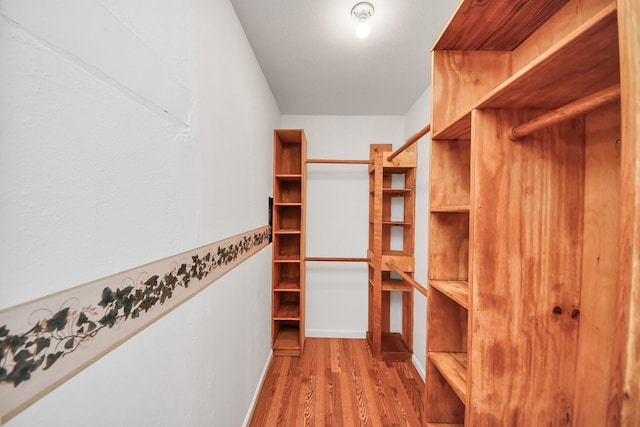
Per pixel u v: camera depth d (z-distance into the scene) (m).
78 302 0.44
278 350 2.20
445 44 0.94
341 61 1.68
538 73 0.54
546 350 0.71
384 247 2.48
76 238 0.44
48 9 0.39
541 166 0.72
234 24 1.22
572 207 0.71
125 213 0.55
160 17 0.66
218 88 1.04
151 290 0.63
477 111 0.72
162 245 0.68
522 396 0.71
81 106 0.45
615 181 0.63
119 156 0.53
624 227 0.35
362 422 1.49
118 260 0.53
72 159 0.43
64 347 0.42
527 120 0.72
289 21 1.31
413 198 2.21
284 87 2.04
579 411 0.69
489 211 0.72
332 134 2.61
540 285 0.71
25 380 0.37
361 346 2.39
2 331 0.34
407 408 1.61
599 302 0.66
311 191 2.62
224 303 1.11
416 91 2.10
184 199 0.79
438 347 1.00
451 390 0.98
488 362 0.71
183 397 0.78
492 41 0.92
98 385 0.49
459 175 1.02
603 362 0.64
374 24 1.34
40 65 0.38
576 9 0.70
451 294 0.85
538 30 0.84
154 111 0.64
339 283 2.61
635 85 0.34
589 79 0.57
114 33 0.51
